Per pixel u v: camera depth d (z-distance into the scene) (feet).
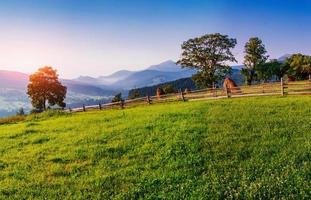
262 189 49.75
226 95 161.99
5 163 74.08
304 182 50.67
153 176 59.06
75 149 79.77
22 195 55.72
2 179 64.23
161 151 71.87
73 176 62.59
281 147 67.67
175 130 87.15
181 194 51.26
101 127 104.06
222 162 62.64
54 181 61.00
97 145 81.41
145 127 95.09
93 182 59.26
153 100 186.19
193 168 61.11
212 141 74.69
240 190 50.16
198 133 82.79
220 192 49.93
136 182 57.62
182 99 175.01
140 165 65.41
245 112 104.06
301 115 94.53
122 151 75.56
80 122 119.96
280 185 50.31
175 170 61.31
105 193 54.19
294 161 59.57
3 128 128.06
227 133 80.28
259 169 57.57
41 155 77.61
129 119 113.50
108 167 65.77
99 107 204.95
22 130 112.68
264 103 121.49
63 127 111.75
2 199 54.75
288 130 79.10
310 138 71.51
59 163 71.15
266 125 85.30
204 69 375.04
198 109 118.01
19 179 63.46
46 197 54.44
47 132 105.50
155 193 52.75
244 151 67.21
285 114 97.30
